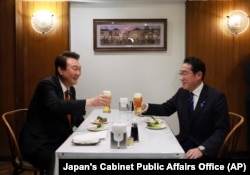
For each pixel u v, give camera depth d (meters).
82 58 3.82
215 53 3.72
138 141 1.82
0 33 3.60
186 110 2.26
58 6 3.70
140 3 3.76
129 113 2.79
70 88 2.61
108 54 3.82
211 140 1.95
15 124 3.54
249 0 3.66
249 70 3.53
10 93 3.65
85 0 3.72
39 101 2.19
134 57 3.81
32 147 2.10
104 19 3.76
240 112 3.76
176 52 3.79
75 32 3.79
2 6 3.57
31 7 3.70
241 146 3.74
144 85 3.84
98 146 1.71
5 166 3.52
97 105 2.03
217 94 2.15
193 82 2.18
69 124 2.33
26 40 3.74
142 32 3.78
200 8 3.69
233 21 3.65
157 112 2.56
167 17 3.77
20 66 3.70
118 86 3.84
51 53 3.75
